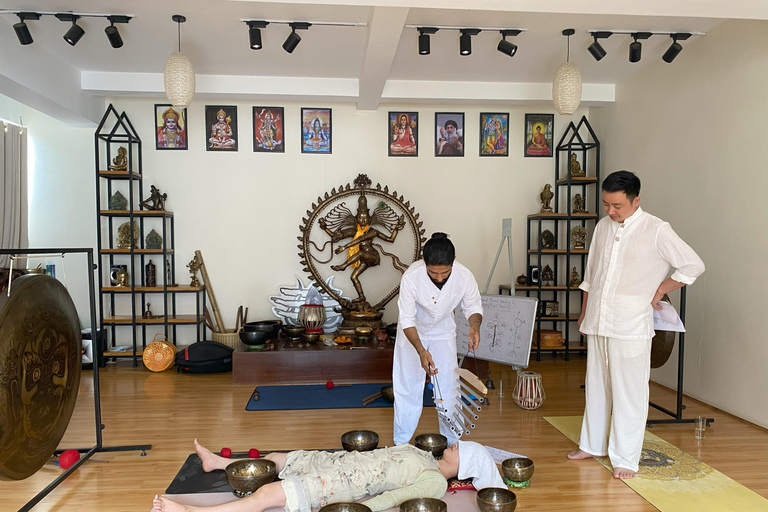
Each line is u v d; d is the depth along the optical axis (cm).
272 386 482
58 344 271
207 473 290
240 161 588
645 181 520
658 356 379
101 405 424
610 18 405
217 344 536
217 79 531
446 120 604
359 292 566
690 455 325
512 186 613
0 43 392
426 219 605
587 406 319
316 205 589
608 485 284
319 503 238
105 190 576
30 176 571
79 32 390
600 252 308
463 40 416
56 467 305
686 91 460
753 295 387
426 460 262
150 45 454
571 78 421
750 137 391
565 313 623
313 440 347
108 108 552
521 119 613
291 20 403
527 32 430
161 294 592
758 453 328
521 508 258
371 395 441
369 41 387
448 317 315
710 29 428
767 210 375
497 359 480
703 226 440
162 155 582
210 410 411
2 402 223
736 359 402
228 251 589
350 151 596
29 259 560
